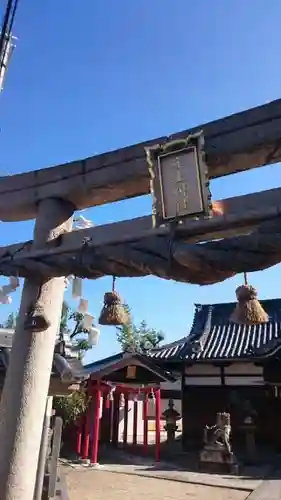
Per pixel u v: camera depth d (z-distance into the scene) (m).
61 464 12.93
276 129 2.80
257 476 11.77
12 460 2.90
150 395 17.00
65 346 6.99
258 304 3.27
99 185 3.43
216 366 17.36
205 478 11.38
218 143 2.95
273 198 2.61
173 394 21.48
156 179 2.86
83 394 14.22
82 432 15.20
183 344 18.64
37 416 3.08
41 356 3.19
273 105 2.84
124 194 3.53
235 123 2.93
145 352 18.09
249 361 16.39
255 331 18.61
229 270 2.35
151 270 2.62
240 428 15.15
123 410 22.34
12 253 3.38
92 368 14.44
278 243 2.21
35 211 3.78
